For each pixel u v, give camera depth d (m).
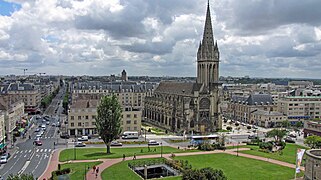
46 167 108.62
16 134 171.12
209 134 191.12
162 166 109.69
